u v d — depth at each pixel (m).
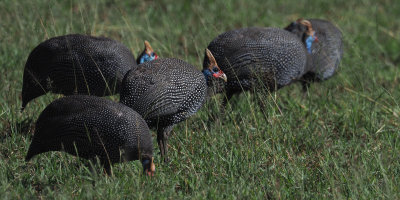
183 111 16.45
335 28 22.95
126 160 14.59
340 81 22.84
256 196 14.41
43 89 18.16
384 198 14.22
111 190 13.84
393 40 28.33
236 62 18.69
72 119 14.22
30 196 13.77
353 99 21.14
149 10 28.73
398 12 31.95
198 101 16.73
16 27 24.77
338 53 22.73
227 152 16.77
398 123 18.97
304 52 19.91
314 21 22.69
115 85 18.06
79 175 14.48
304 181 15.32
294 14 30.50
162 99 15.85
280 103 20.78
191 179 15.30
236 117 19.42
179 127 18.53
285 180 15.51
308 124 19.34
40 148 14.66
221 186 14.62
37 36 22.53
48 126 14.45
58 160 16.00
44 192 14.23
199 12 28.36
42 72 18.02
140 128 14.45
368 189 14.98
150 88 15.78
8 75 21.38
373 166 16.06
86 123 14.13
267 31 19.17
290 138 17.75
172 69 16.31
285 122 18.73
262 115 19.72
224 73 18.38
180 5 30.38
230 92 19.67
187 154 16.75
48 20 25.53
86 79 18.00
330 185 15.20
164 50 23.81
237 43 18.72
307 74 22.27
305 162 16.81
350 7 30.53
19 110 18.91
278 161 16.28
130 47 23.27
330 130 19.06
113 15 27.86
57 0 27.75
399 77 24.44
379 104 20.19
